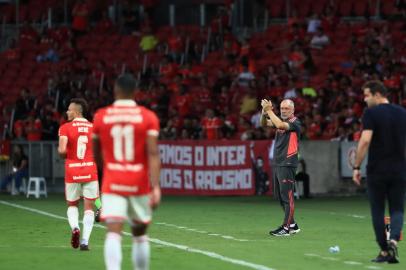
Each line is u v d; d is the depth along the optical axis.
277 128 47.44
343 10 113.94
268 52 107.94
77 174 40.41
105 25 118.75
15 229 51.00
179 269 33.72
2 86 111.75
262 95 97.12
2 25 126.00
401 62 97.69
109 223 27.84
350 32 107.94
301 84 98.94
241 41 111.88
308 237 46.69
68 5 124.00
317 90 97.31
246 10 117.81
